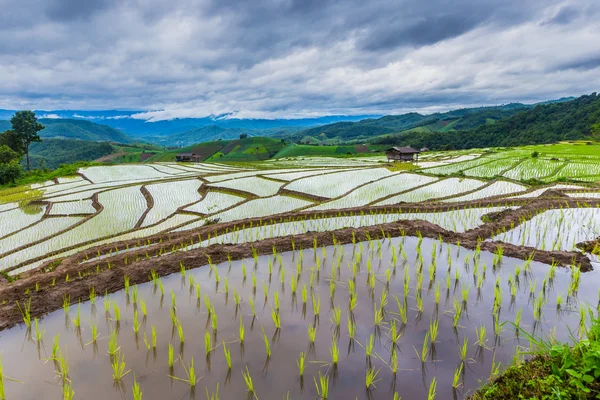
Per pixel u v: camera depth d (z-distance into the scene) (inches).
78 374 212.1
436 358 215.6
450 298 293.4
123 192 1259.2
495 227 512.1
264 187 1285.7
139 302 303.6
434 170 1752.0
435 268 359.6
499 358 212.5
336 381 199.0
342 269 365.4
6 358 229.3
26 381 207.2
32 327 267.9
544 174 1443.2
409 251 414.3
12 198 1249.4
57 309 294.0
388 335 242.5
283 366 213.9
